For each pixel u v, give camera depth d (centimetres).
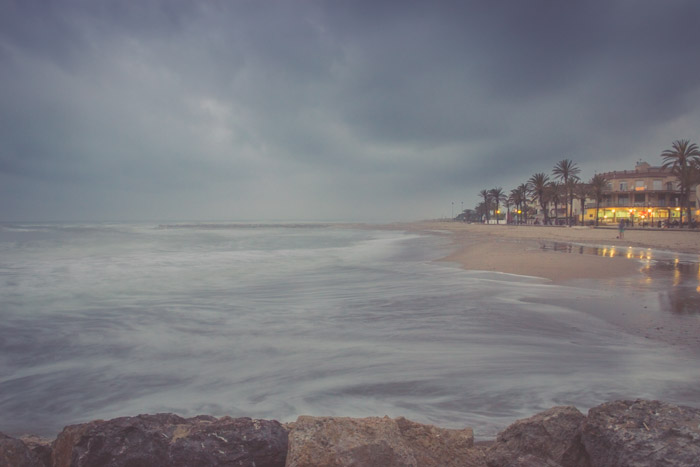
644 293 1333
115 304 1257
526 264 2116
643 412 290
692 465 241
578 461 308
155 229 9481
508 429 346
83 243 4131
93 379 657
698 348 764
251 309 1174
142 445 285
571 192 9350
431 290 1439
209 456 286
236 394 584
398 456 258
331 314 1095
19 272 1958
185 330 952
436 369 664
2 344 848
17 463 275
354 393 575
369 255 2938
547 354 737
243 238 5409
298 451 252
